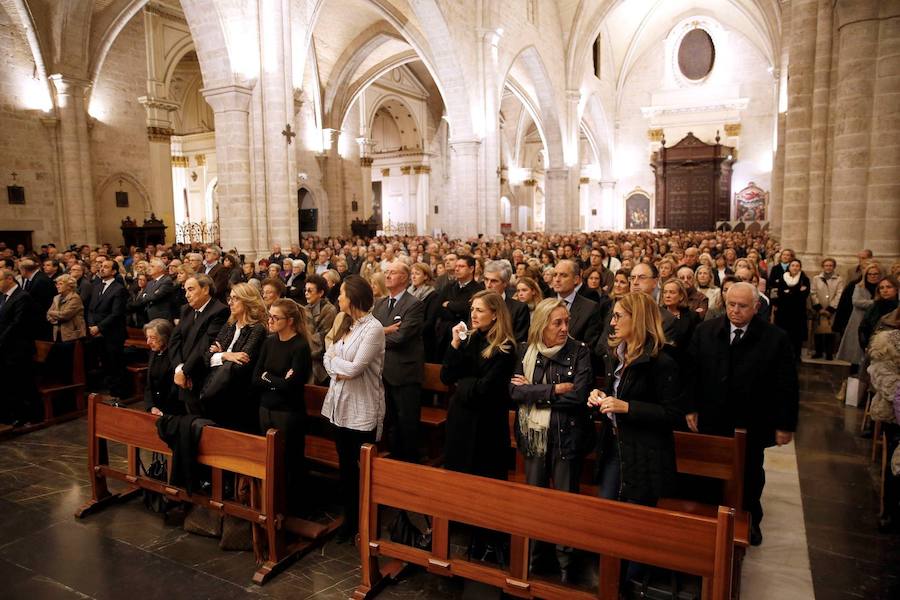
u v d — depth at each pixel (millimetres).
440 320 6461
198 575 3994
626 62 41219
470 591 3668
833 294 9570
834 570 3961
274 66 13367
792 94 11242
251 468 4070
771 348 3963
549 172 33875
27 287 8195
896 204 8930
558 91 32531
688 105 40062
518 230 46531
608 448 3678
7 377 6793
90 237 20250
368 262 10680
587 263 12031
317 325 6188
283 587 3871
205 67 13039
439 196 39312
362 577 3771
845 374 9070
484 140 23531
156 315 8070
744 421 4027
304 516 4863
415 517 4852
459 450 3811
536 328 3697
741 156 38938
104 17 20016
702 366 4176
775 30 28547
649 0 37969
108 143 22453
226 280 8242
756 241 21641
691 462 3910
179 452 4340
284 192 13625
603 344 4988
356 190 31547
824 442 6301
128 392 8148
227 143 13148
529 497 3154
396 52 28578
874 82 8984
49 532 4570
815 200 10773
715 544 2684
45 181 19531
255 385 4625
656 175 39688
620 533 2916
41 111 19328
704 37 39219
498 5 23672
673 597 3557
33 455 6137
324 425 5680
